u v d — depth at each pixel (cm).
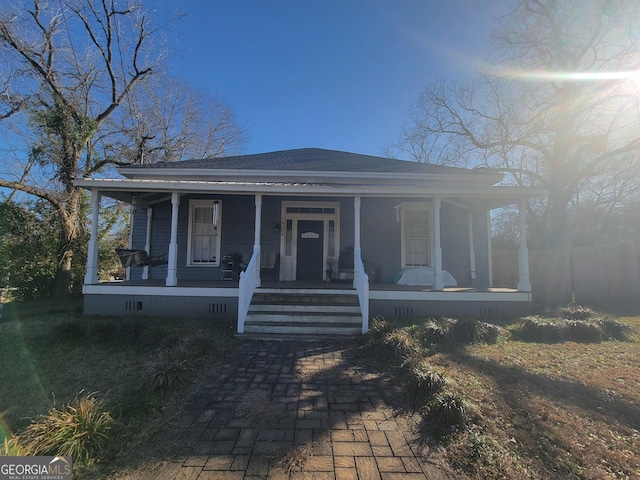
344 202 1036
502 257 1321
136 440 284
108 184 786
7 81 1220
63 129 1258
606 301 971
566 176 1442
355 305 732
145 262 848
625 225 1702
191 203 1033
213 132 2525
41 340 578
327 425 312
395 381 422
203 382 415
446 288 887
